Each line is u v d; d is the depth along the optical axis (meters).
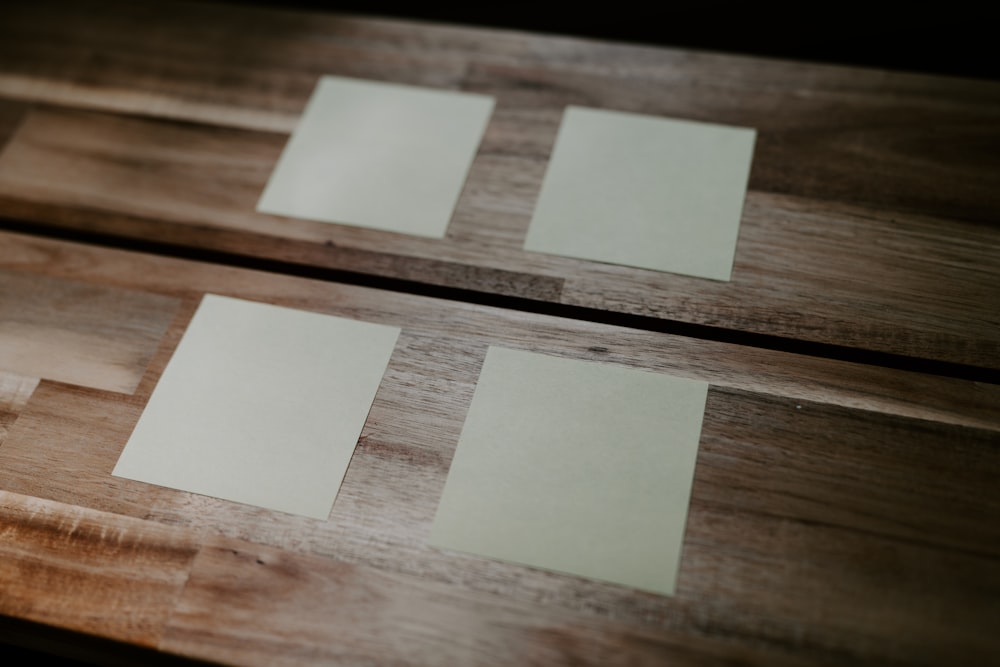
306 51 0.56
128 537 0.46
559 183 0.51
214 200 0.52
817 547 0.44
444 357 0.48
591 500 0.45
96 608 0.45
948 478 0.45
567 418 0.47
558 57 0.54
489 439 0.46
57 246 0.51
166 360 0.49
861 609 0.43
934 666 0.43
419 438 0.47
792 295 0.48
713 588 0.44
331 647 0.44
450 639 0.44
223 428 0.47
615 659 0.43
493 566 0.45
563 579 0.44
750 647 0.43
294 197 0.52
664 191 0.51
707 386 0.47
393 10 0.71
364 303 0.49
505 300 0.49
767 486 0.45
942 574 0.44
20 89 0.56
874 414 0.46
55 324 0.50
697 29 0.68
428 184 0.52
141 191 0.52
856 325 0.47
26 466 0.47
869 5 0.67
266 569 0.45
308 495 0.46
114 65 0.56
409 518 0.45
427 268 0.50
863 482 0.45
